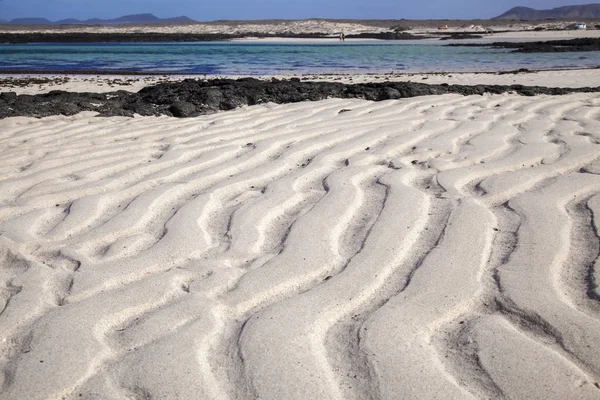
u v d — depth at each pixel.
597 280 2.65
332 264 2.95
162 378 2.03
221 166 4.70
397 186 4.07
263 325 2.36
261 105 7.68
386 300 2.58
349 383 2.00
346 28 76.94
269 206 3.76
